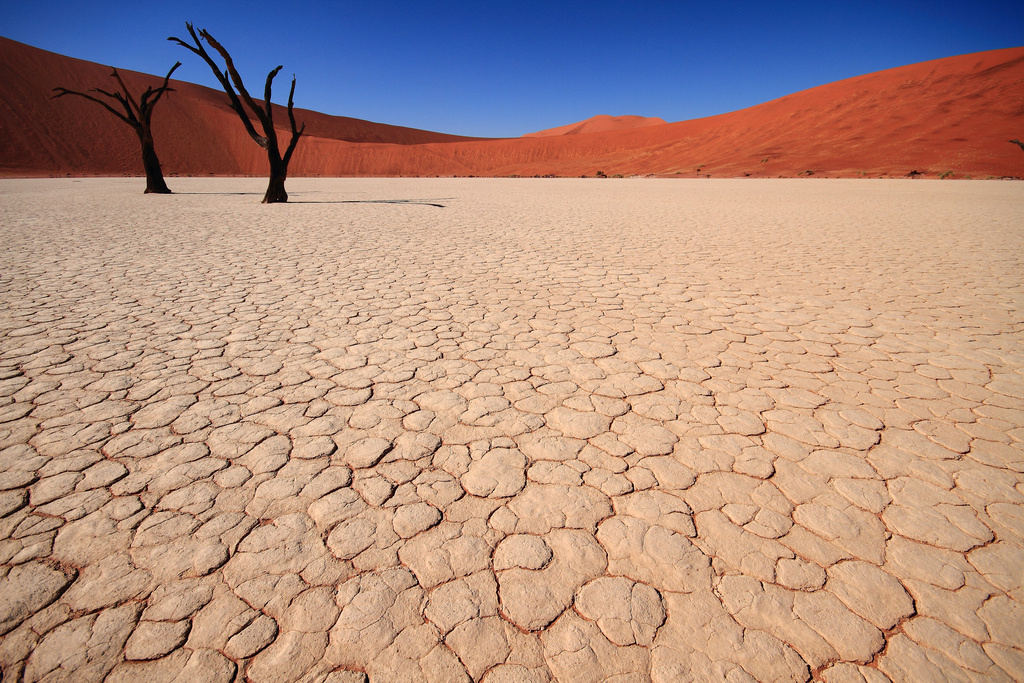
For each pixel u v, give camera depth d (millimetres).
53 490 2107
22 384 3092
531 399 2975
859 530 1915
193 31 15102
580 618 1553
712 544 1848
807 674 1390
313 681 1367
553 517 1983
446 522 1951
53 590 1633
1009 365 3438
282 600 1604
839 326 4289
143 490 2115
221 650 1447
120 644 1462
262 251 7746
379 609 1579
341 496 2096
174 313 4570
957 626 1528
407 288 5555
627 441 2525
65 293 5172
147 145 21328
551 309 4801
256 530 1895
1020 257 7133
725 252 7805
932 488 2154
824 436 2572
